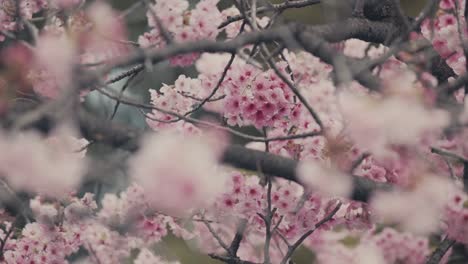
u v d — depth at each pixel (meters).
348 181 3.73
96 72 3.19
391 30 4.55
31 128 3.34
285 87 4.67
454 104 3.71
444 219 4.84
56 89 4.13
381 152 3.80
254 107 4.65
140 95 10.63
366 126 3.40
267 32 3.44
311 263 8.18
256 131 9.47
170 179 2.87
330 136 3.78
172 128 5.03
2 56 3.37
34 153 3.19
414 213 3.50
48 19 4.20
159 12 4.44
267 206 4.75
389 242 6.81
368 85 3.58
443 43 4.88
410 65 4.29
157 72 10.80
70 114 3.24
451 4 4.95
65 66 3.22
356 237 7.02
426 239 6.79
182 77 5.10
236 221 4.93
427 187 3.53
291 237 4.95
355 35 4.82
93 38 3.83
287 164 3.74
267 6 4.73
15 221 5.12
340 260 6.91
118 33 3.92
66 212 5.19
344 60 3.66
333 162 3.80
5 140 3.19
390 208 3.51
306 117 4.73
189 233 5.89
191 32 4.51
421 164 3.89
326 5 4.42
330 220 4.98
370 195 3.81
